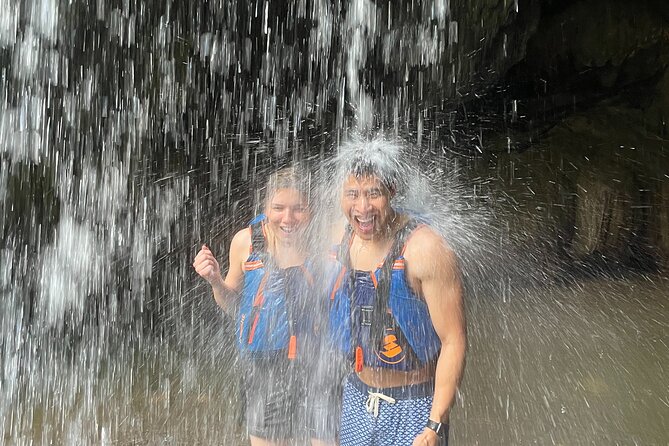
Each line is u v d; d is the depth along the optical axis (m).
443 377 2.33
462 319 2.35
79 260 8.15
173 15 8.26
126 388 5.16
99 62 8.10
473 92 8.62
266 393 2.71
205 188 8.95
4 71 7.60
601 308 7.12
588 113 9.58
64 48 7.87
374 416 2.43
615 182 9.38
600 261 9.12
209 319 7.35
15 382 5.38
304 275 2.64
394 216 2.40
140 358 6.09
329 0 8.52
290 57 8.82
